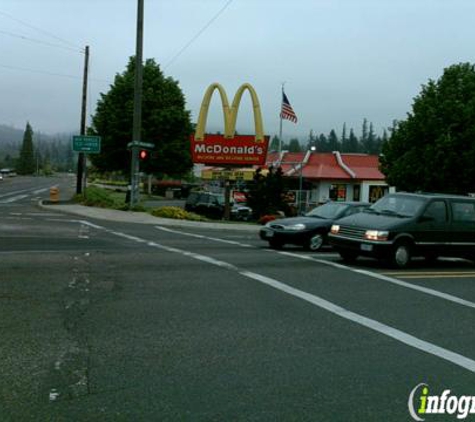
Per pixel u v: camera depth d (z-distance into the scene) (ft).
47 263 39.78
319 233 54.80
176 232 72.69
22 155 562.66
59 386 17.70
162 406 16.47
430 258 50.98
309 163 182.09
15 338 22.36
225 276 37.35
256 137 105.60
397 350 22.84
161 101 174.09
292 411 16.44
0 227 65.87
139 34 96.53
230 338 23.53
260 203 109.40
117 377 18.61
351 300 31.91
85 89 130.52
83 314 26.20
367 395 17.92
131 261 42.24
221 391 17.75
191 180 284.00
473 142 112.78
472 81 120.16
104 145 173.37
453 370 20.67
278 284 35.50
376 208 49.39
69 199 135.85
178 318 26.30
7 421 15.26
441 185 117.08
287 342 23.31
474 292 36.19
